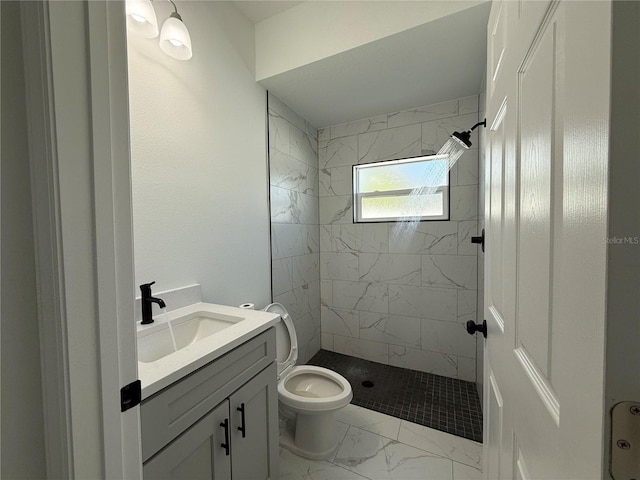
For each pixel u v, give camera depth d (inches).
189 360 30.9
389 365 92.2
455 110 79.9
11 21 15.4
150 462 26.5
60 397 16.1
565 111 13.7
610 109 10.3
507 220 25.8
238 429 38.1
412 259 88.3
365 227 94.7
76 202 16.4
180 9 49.8
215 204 57.2
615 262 10.2
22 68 15.6
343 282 98.8
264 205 72.1
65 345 16.0
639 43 9.8
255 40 67.9
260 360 42.6
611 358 10.4
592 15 11.3
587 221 11.7
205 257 55.0
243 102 64.6
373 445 58.4
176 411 29.4
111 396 18.5
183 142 50.3
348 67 63.2
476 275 79.8
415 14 50.9
